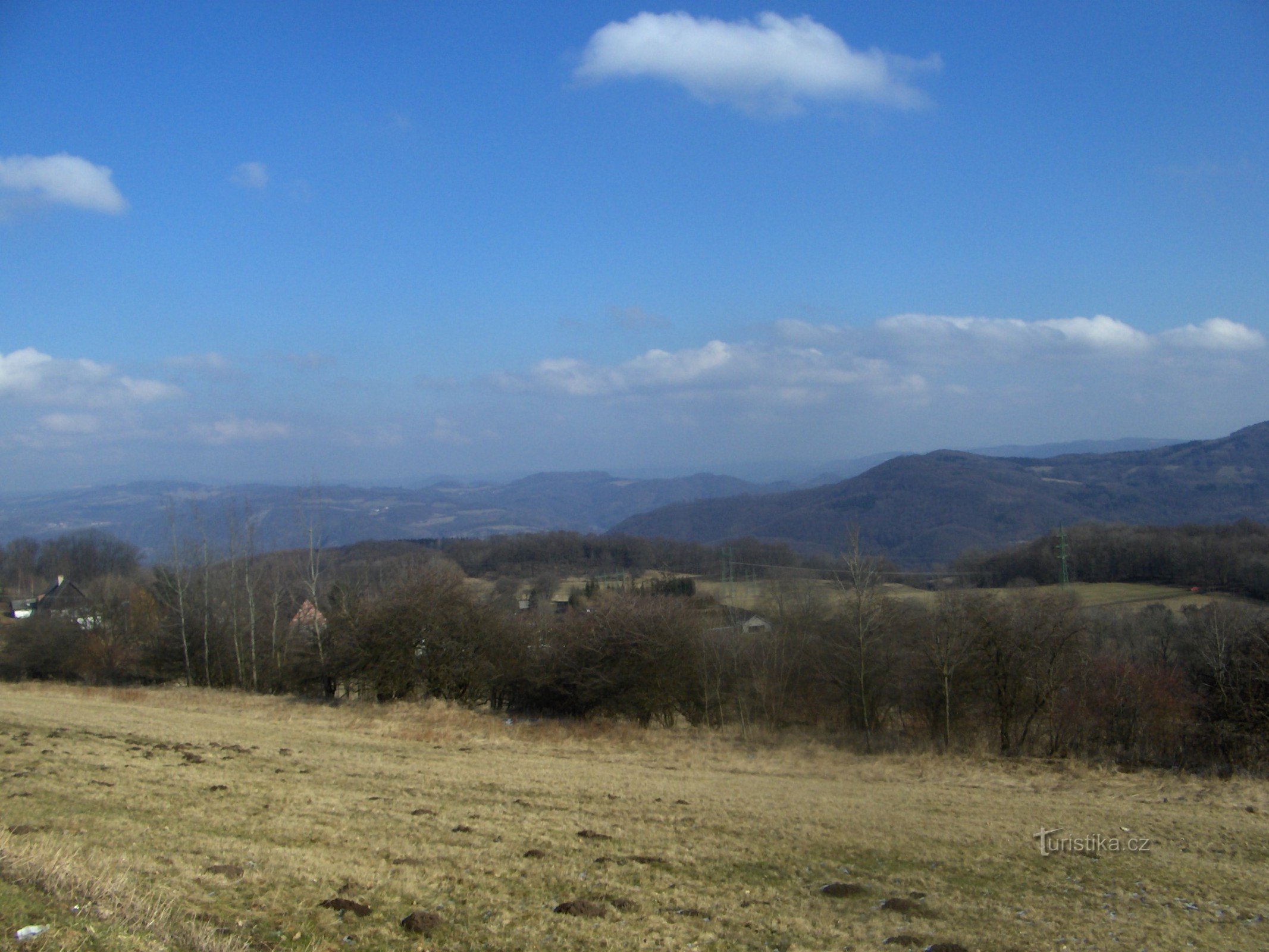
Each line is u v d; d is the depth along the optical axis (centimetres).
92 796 1593
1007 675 3294
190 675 5091
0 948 684
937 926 1073
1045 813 1888
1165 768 2855
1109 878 1356
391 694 4141
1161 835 1669
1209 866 1438
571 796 1941
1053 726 3272
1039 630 3322
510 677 4197
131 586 7831
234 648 5119
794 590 4469
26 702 3638
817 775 2536
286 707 3812
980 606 3428
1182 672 3491
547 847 1415
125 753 2205
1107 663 3419
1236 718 2992
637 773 2394
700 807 1859
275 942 866
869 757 2981
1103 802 2067
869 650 3419
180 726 2897
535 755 2723
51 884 848
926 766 2731
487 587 6506
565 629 4138
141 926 791
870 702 3528
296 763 2217
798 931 1035
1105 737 3222
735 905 1134
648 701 3831
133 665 5525
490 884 1167
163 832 1323
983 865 1420
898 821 1758
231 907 962
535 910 1061
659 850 1439
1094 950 1008
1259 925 1124
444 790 1939
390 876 1166
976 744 3259
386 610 4234
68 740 2384
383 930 949
